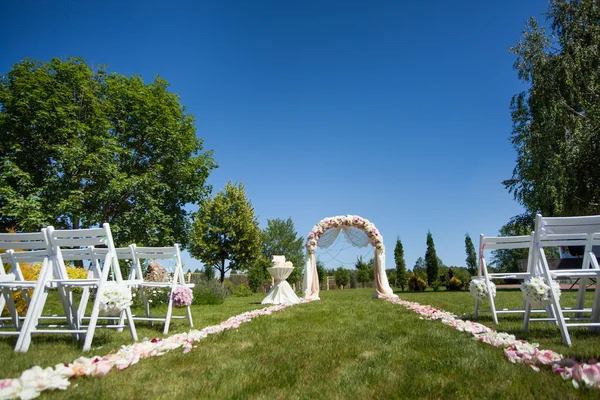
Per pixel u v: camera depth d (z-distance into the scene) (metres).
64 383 2.06
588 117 14.41
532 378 2.17
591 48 14.29
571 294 9.47
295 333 4.07
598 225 3.42
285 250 36.16
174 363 2.75
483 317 5.46
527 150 15.87
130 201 16.39
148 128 17.02
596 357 2.56
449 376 2.32
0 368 2.51
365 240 12.15
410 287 19.45
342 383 2.23
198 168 19.34
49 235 3.47
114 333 4.34
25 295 4.21
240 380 2.32
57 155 14.69
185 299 4.64
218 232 24.22
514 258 28.05
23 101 14.20
